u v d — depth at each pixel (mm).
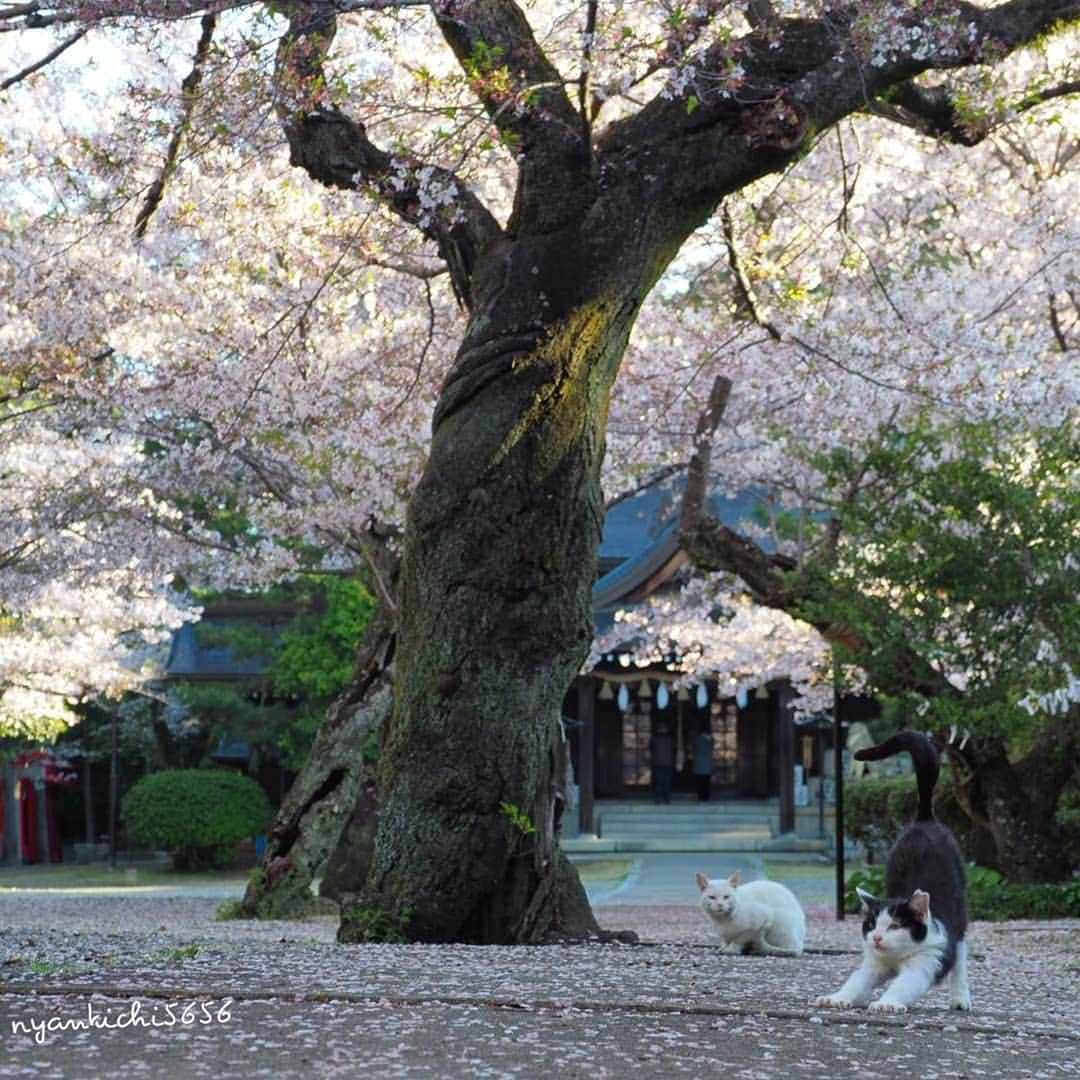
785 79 10938
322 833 17516
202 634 35875
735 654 27141
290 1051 4895
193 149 12109
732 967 9133
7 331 16703
